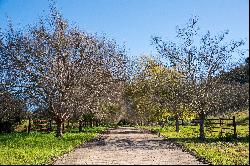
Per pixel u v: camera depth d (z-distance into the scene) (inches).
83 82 1418.6
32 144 1023.6
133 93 2546.8
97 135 1584.6
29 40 1378.0
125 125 3393.2
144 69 2436.0
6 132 1659.7
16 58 1354.6
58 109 1375.5
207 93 1204.5
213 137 1291.8
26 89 1374.3
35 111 1459.2
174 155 789.2
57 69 1396.4
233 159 683.4
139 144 1094.4
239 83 1189.7
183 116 1737.2
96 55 1451.8
